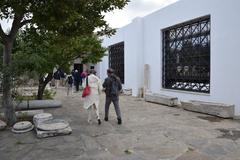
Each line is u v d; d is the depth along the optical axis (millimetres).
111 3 7566
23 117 8492
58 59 11617
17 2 6086
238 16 8703
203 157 5012
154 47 14211
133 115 9445
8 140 6246
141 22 15523
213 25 9836
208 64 10484
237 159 4891
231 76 9078
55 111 10273
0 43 8688
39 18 6562
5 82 7434
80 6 6828
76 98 14758
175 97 11867
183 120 8477
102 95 16438
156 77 14055
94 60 12992
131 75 16781
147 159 4957
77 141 6113
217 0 9594
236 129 7176
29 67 8406
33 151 5465
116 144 5895
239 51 8719
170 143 5922
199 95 10766
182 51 12141
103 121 8375
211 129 7191
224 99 9414
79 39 11391
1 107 8367
